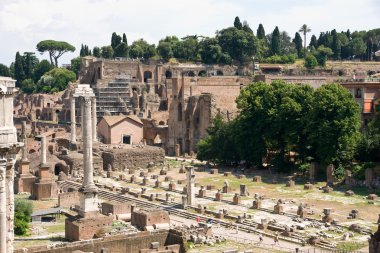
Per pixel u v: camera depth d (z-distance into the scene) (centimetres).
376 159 12050
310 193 10938
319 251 7262
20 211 8319
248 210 9588
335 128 11938
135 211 8475
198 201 10400
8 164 4722
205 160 15250
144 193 11344
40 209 9825
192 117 17988
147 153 15550
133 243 7181
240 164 14875
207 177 13188
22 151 11681
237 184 12131
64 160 14488
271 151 14100
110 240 7038
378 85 14175
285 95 13425
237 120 14250
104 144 16488
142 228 8256
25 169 11700
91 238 7675
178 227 8256
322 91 12169
